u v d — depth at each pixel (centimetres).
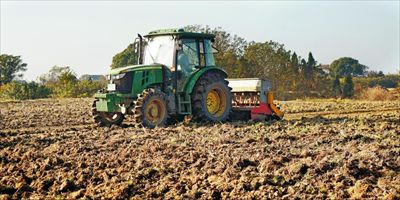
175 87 1603
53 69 5669
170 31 1623
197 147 1115
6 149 1179
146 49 1683
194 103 1606
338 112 2138
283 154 1002
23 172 952
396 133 1277
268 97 1697
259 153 1009
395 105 2547
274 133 1325
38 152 1126
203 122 1611
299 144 1135
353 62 8762
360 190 745
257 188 796
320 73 6009
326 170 861
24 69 6525
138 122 1520
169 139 1239
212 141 1191
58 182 877
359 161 908
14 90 4612
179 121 1648
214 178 848
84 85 4931
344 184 788
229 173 863
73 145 1195
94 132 1448
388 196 710
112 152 1099
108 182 854
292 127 1433
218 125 1519
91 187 843
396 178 812
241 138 1245
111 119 1648
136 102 1523
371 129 1369
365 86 6438
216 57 4950
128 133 1395
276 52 5481
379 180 792
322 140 1176
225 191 787
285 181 814
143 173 896
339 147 1080
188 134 1336
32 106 2825
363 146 1070
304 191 769
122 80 1565
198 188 805
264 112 1681
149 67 1595
